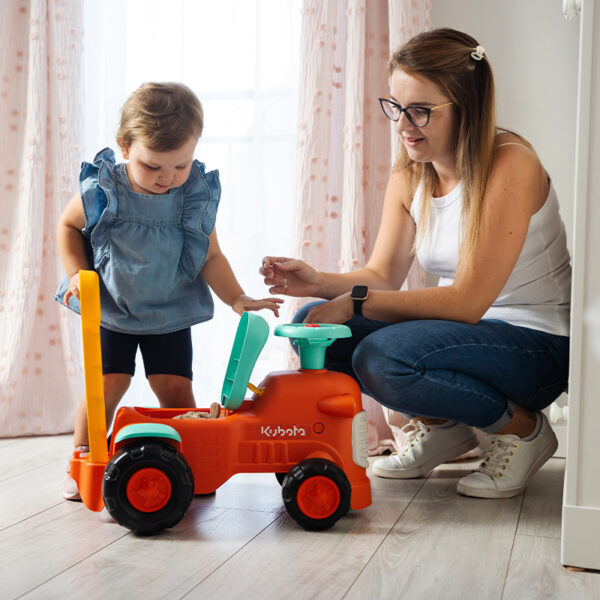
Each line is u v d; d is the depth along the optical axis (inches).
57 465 62.9
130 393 83.7
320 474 45.1
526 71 69.6
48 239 79.6
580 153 39.6
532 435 54.0
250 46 78.9
